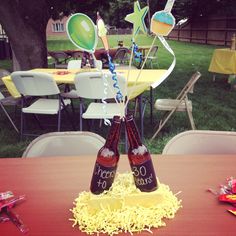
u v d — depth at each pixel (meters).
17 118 5.21
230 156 1.69
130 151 1.21
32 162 1.66
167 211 1.16
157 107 4.04
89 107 3.87
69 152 1.95
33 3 6.68
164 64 12.02
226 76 8.79
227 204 1.24
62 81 3.95
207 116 5.31
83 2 8.98
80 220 1.13
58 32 33.94
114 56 8.77
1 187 1.42
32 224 1.14
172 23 1.18
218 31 21.11
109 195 1.17
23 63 6.97
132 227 1.10
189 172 1.52
